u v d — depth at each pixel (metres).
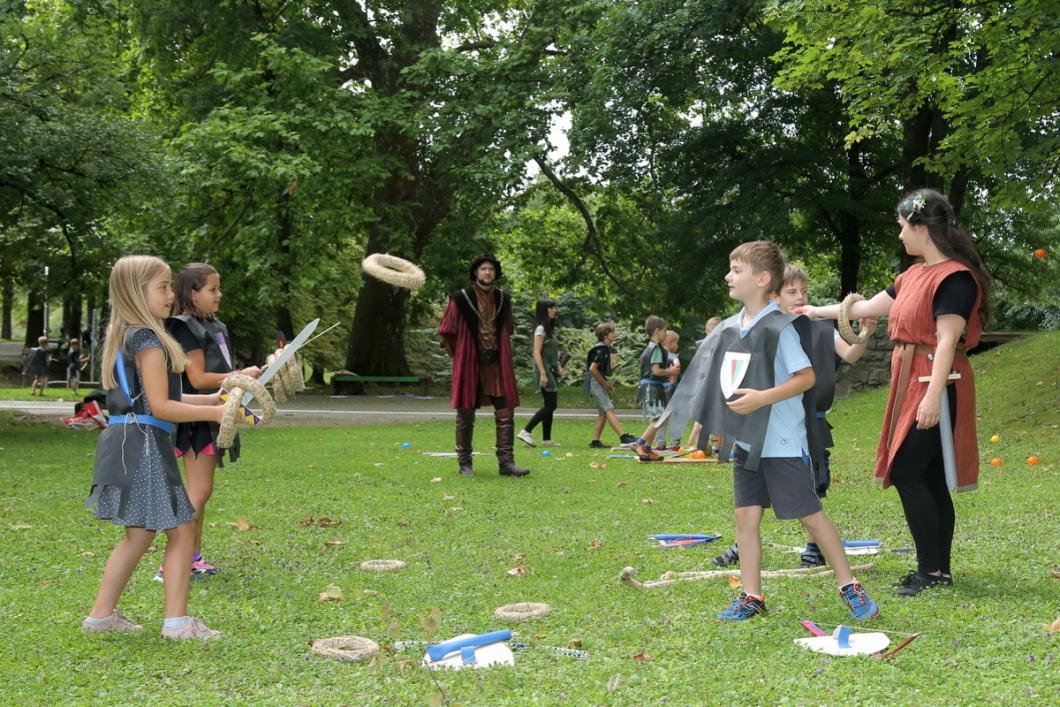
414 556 5.97
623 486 9.21
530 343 36.31
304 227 20.89
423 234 24.77
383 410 20.83
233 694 3.44
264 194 20.23
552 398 13.31
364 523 7.16
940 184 19.72
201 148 19.67
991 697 3.26
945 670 3.59
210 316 5.43
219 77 20.33
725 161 24.09
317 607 4.77
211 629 4.32
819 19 13.91
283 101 20.91
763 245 4.46
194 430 5.38
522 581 5.30
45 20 18.66
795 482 4.37
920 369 4.93
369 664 3.74
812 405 4.45
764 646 3.95
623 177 23.77
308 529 6.92
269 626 4.40
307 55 20.11
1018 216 27.11
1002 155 13.97
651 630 4.25
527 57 20.98
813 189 23.03
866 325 5.44
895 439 4.96
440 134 20.34
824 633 4.12
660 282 25.86
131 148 15.28
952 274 4.80
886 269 28.22
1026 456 11.27
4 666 3.78
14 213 15.51
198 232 20.31
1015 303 34.47
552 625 4.39
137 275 4.23
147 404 4.23
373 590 5.09
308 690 3.49
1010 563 5.55
